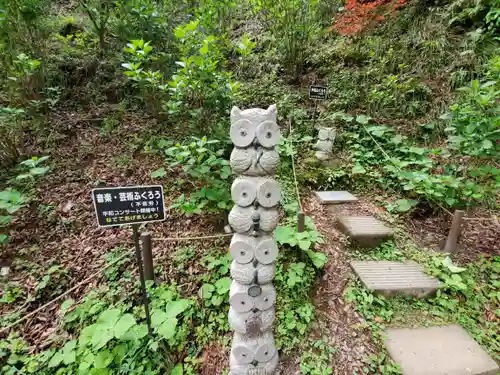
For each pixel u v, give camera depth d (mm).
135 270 2547
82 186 3350
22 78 3904
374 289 2432
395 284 2477
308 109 5082
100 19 4922
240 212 1610
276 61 5727
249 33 6410
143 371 1895
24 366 1939
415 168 3928
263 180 1582
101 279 2496
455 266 2629
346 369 1953
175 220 3051
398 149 4105
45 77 4371
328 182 3996
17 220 2922
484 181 3512
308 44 5836
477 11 4797
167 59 4340
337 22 5812
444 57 4879
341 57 5582
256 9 5438
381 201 3688
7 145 3393
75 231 2916
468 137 2979
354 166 4145
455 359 1979
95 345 1902
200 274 2520
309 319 2209
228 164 3088
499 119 2748
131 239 2854
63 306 2248
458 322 2273
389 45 5406
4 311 2299
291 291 2406
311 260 2674
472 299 2430
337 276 2656
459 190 3332
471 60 4547
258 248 1639
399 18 5633
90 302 2297
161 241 2811
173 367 1944
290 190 3750
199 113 3426
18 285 2445
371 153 4195
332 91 5234
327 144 4273
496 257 2762
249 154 1530
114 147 3869
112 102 4656
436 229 3221
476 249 2902
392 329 2205
